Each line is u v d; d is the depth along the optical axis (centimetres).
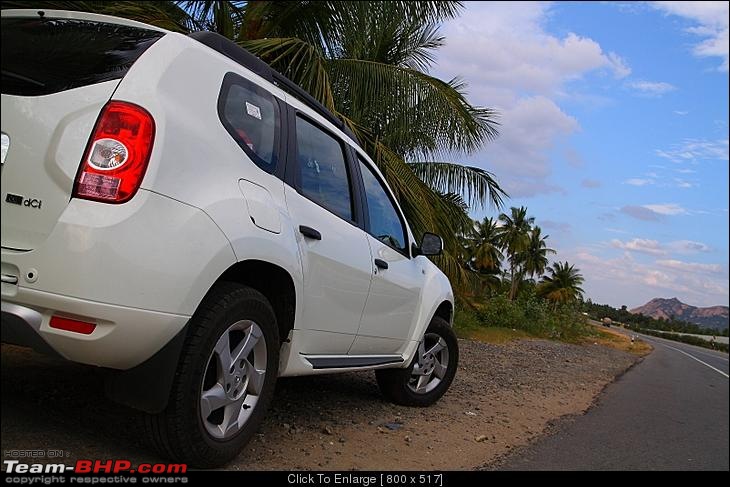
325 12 889
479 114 1073
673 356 2894
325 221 379
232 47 347
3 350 445
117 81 274
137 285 254
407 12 902
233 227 291
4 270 251
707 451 611
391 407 529
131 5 745
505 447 489
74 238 246
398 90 897
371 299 429
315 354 389
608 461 508
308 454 374
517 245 4906
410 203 921
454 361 573
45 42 293
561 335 2392
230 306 295
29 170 259
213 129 302
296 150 370
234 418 312
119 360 262
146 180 261
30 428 316
